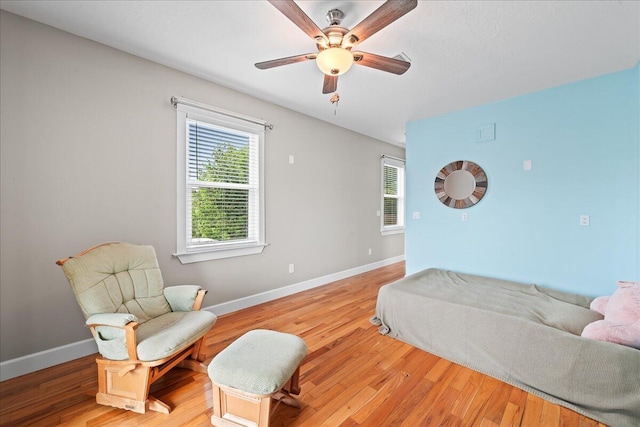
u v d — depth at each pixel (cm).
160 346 152
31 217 189
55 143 197
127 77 228
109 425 144
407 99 311
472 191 327
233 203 304
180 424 145
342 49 167
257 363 138
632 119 237
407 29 188
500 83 269
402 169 590
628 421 144
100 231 216
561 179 272
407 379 185
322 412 154
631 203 238
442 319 218
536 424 147
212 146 285
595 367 154
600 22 179
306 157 380
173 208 256
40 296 193
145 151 238
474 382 183
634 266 237
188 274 268
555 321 191
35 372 188
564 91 270
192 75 265
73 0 168
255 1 166
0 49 178
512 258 301
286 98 317
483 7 167
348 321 277
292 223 364
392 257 564
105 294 171
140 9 175
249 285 318
